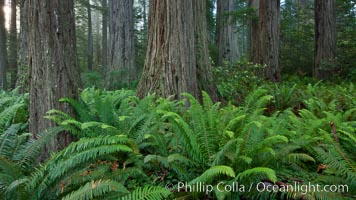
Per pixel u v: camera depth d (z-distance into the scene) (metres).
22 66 8.55
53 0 3.80
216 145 3.53
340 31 14.15
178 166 3.22
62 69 3.93
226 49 15.26
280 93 7.54
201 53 6.55
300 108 7.30
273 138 3.12
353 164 3.06
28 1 3.83
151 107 4.67
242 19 13.54
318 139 3.84
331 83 10.41
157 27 6.08
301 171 3.40
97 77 11.55
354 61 11.48
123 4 12.25
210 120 3.65
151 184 3.30
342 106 6.77
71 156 2.90
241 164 3.22
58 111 3.65
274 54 10.74
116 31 12.20
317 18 11.88
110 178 2.93
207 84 6.51
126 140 3.42
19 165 3.13
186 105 5.60
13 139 3.55
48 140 3.48
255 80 8.84
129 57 12.38
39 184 2.81
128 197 2.44
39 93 3.89
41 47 3.82
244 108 4.38
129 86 10.68
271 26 10.72
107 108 4.19
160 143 3.74
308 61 14.13
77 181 2.77
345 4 13.15
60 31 3.90
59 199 2.73
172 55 5.81
